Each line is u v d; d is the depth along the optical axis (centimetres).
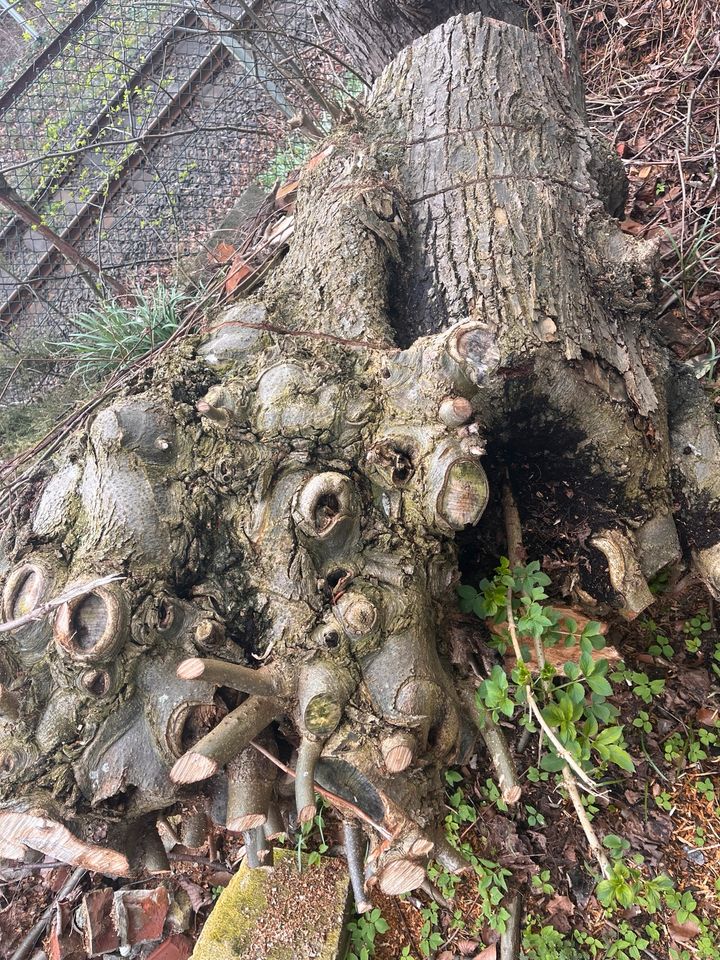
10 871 270
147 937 245
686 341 287
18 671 145
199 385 182
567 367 182
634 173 344
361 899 196
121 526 154
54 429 293
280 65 393
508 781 167
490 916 216
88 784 140
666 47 373
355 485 163
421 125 237
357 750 144
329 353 181
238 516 164
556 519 206
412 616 157
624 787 226
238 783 149
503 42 246
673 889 209
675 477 205
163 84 524
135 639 146
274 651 153
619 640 240
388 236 214
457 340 166
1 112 522
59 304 535
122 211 547
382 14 330
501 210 206
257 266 318
